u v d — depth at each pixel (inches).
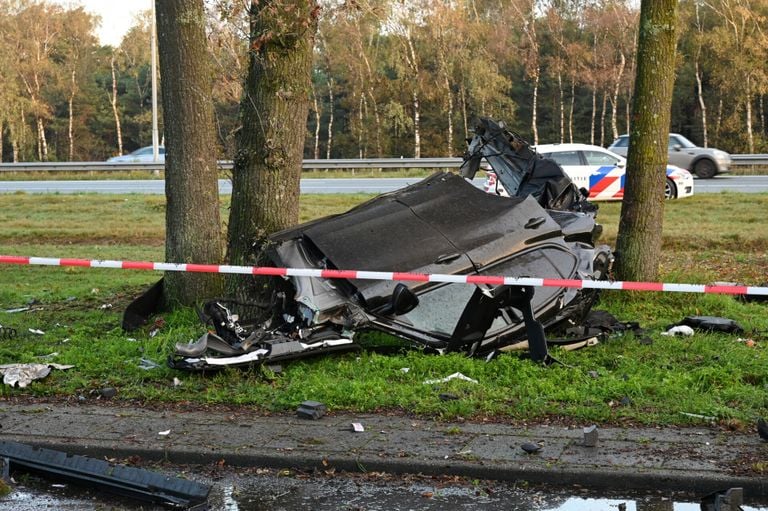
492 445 232.2
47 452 230.7
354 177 1235.2
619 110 2364.7
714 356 325.7
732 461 217.3
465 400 266.7
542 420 254.4
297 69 379.9
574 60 2130.9
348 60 2143.2
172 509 205.6
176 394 285.3
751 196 880.3
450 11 2062.0
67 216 895.7
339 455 226.7
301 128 387.5
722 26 2119.8
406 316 314.8
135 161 1582.2
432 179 375.6
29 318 430.0
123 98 2817.4
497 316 324.2
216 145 427.2
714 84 2122.3
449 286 324.2
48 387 296.2
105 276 596.7
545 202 423.8
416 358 307.4
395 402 269.6
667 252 626.5
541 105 2314.2
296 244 332.8
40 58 2561.5
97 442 240.5
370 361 308.5
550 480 213.3
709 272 523.2
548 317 329.4
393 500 206.1
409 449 230.2
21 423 259.6
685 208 816.3
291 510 201.6
